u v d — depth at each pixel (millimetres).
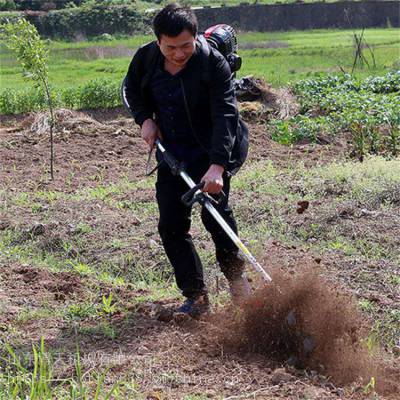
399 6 79875
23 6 78938
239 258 9352
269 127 23031
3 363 8062
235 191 14773
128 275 11477
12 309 9508
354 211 12953
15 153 20438
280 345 8516
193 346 8492
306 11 79562
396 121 19484
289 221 12828
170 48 8469
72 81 37344
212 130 8984
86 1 79375
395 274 10625
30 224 13500
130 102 9227
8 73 43375
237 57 9367
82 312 9406
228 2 85062
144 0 83125
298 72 39094
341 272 10688
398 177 14539
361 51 47062
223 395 7445
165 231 9250
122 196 15250
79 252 12219
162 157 9117
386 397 7727
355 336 8531
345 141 21375
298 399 7355
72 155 20312
